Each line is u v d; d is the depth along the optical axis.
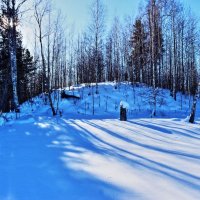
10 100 27.12
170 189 5.21
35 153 8.20
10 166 6.81
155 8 26.59
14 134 11.88
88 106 29.14
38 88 46.97
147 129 12.98
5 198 4.84
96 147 9.07
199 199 4.74
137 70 42.56
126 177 5.90
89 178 5.84
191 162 7.17
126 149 8.79
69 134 11.62
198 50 38.25
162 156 7.82
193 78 41.75
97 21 32.72
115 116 23.88
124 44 42.56
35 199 4.79
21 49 33.28
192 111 15.77
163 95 33.50
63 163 7.01
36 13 26.72
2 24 19.80
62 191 5.14
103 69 47.94
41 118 18.45
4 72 28.78
